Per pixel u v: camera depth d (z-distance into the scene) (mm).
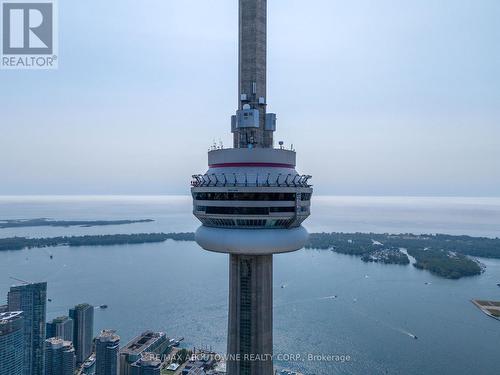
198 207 89250
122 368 198250
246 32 92250
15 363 179250
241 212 83375
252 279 87625
